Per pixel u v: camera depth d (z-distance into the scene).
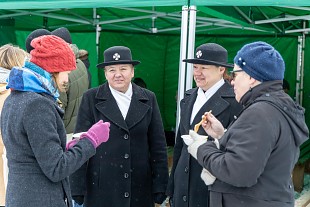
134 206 3.05
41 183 2.11
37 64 2.14
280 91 2.08
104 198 3.01
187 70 3.43
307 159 6.16
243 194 2.02
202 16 6.70
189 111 2.86
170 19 7.72
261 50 2.08
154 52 8.78
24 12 6.47
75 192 2.98
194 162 2.75
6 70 2.76
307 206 5.08
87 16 7.38
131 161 3.04
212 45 2.81
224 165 1.97
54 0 3.94
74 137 2.43
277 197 2.00
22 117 2.05
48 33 3.49
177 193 2.83
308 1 3.33
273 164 1.99
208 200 2.70
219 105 2.72
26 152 2.09
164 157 3.16
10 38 6.95
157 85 8.90
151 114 3.14
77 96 3.78
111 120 2.99
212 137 2.45
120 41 8.42
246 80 2.11
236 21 6.00
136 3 3.63
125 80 3.02
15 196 2.10
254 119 1.95
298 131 2.04
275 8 6.12
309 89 8.22
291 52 8.10
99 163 3.02
